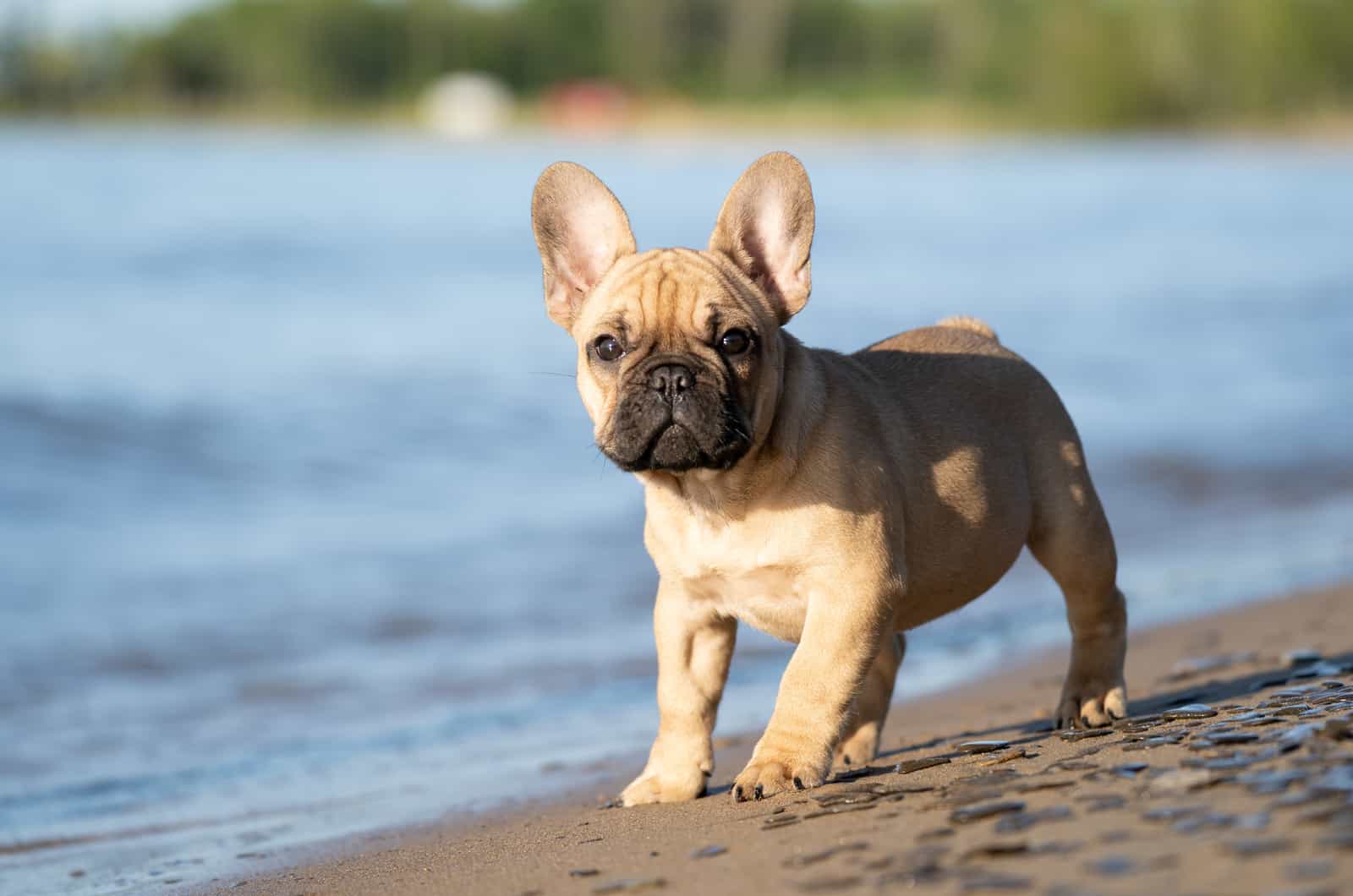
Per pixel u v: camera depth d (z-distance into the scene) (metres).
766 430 5.74
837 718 5.69
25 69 124.44
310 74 129.88
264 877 5.85
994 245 36.62
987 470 6.36
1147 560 12.98
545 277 6.58
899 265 32.31
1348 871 3.36
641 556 13.05
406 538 13.49
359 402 18.28
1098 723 6.60
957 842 4.09
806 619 5.83
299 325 23.31
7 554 12.59
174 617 11.16
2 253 29.84
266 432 16.77
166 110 128.00
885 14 128.25
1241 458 16.92
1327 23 103.94
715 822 5.26
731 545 5.80
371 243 33.47
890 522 5.83
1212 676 8.05
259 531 13.61
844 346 22.44
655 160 74.94
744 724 8.53
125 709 9.23
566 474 15.85
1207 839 3.71
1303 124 107.38
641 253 6.31
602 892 4.36
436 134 113.69
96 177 53.75
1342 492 15.38
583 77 135.38
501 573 12.46
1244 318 26.39
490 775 7.67
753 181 6.31
